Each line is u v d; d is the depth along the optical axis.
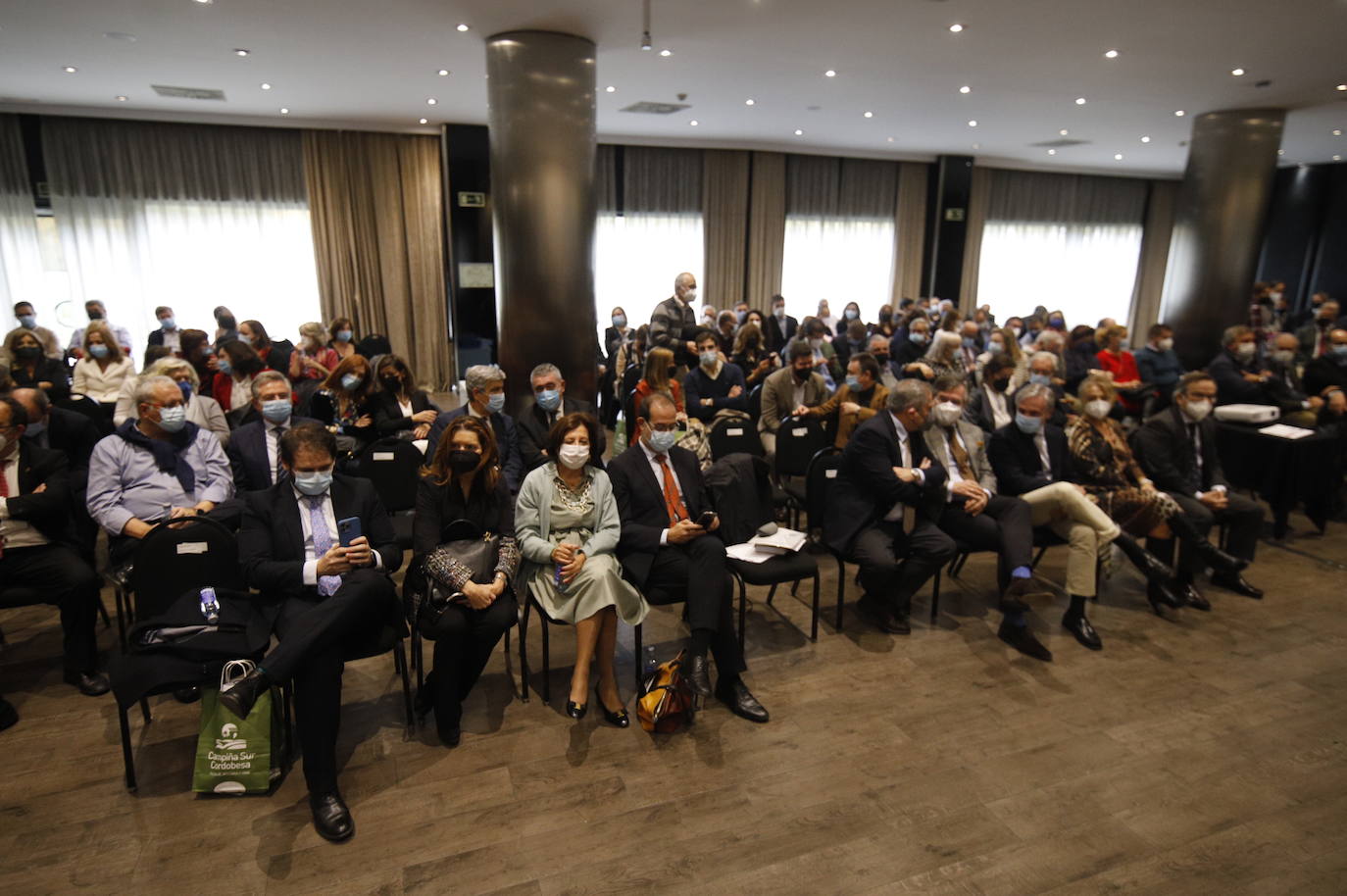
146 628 2.45
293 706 2.60
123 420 3.94
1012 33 5.68
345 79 7.15
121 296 9.14
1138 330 14.55
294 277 9.82
